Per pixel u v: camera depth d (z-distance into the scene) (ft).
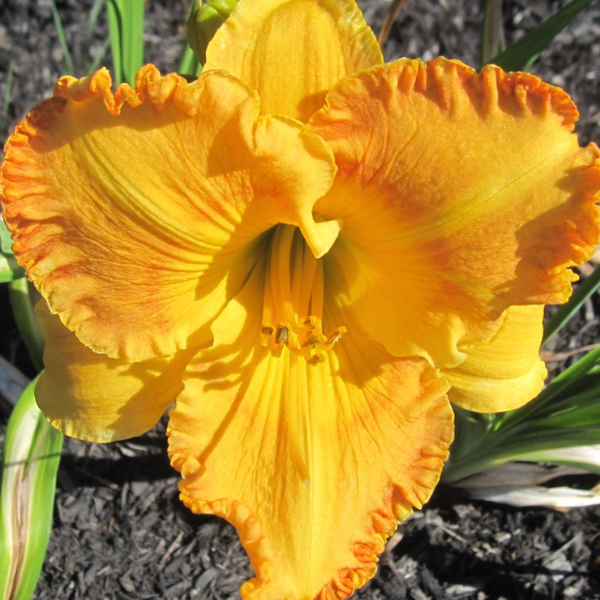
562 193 0.65
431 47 1.58
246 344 0.78
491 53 1.06
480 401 0.82
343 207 0.71
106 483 1.19
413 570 1.15
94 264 0.67
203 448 0.74
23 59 1.53
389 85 0.63
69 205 0.64
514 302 0.69
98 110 0.61
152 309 0.71
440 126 0.64
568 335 1.34
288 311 0.77
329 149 0.64
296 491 0.74
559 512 1.19
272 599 0.72
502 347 0.80
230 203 0.66
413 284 0.73
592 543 1.17
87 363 0.77
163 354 0.73
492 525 1.18
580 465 1.03
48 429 0.99
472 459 1.10
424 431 0.78
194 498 0.73
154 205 0.64
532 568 1.15
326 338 0.76
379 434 0.77
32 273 0.66
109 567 1.13
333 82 0.66
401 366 0.78
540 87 0.63
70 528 1.16
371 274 0.77
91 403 0.79
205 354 0.75
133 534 1.16
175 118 0.61
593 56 1.59
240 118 0.61
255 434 0.76
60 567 1.13
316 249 0.67
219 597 1.12
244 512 0.72
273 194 0.66
